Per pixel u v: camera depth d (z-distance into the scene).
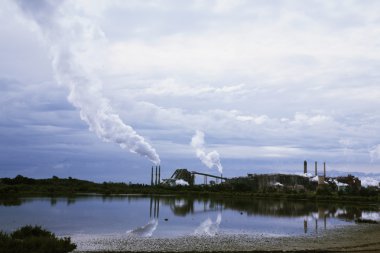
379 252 34.22
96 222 56.62
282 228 54.16
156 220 61.94
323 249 35.84
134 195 153.88
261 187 187.75
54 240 33.31
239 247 37.00
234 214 76.81
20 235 36.19
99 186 174.88
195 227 53.44
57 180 176.25
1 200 104.44
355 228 55.38
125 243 38.22
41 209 76.56
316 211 90.44
